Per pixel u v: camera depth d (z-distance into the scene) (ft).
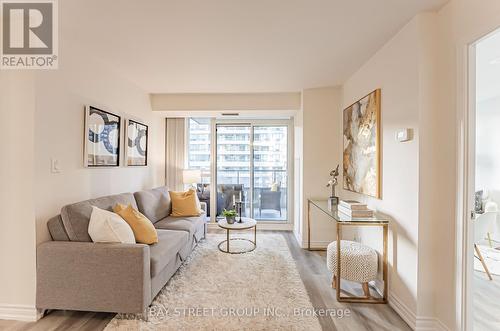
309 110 12.14
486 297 7.59
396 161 6.95
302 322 6.22
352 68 9.53
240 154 15.97
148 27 6.65
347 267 7.32
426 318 6.01
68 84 7.34
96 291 6.16
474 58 5.30
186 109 13.09
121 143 10.31
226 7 5.77
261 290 7.73
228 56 8.50
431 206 5.99
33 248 6.28
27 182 6.25
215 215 15.69
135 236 7.40
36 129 6.28
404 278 6.54
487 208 11.62
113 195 8.87
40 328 6.00
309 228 11.54
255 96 12.98
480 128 13.57
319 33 6.98
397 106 6.91
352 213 7.78
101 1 5.51
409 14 6.08
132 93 11.21
